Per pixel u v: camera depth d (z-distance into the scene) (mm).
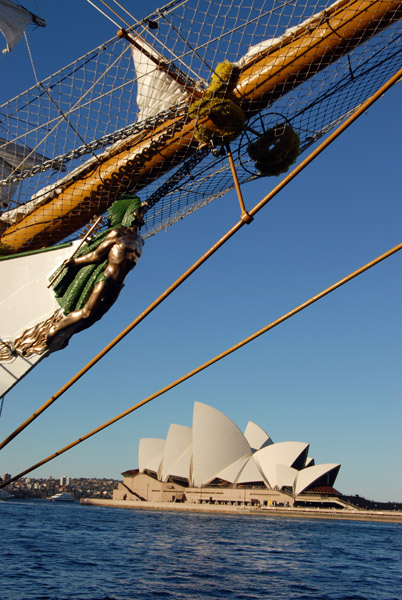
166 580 16547
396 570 22750
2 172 6242
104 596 13375
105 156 5863
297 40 5156
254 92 5316
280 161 5645
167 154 5680
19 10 6074
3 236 6266
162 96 5676
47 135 5953
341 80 5672
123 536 34125
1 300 5582
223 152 5602
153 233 6910
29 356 5477
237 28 5234
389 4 4836
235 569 20281
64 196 5996
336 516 77562
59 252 5473
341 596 15180
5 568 17375
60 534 33875
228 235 4691
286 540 36969
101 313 5402
